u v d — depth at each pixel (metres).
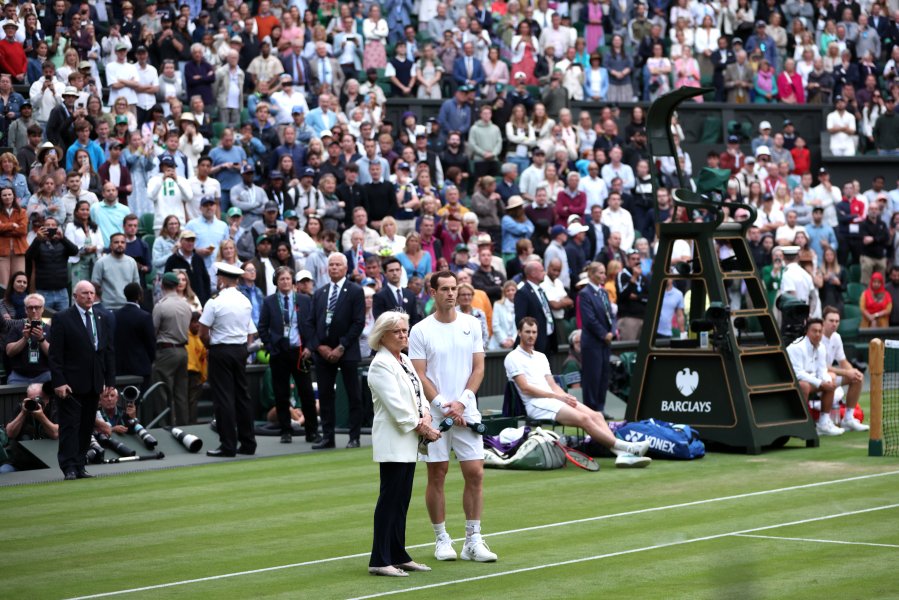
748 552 9.98
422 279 20.64
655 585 8.89
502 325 21.17
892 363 25.75
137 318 17.36
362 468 15.14
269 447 17.19
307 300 17.33
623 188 26.92
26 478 14.79
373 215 23.45
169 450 16.64
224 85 25.34
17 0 24.92
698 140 31.81
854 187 29.53
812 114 33.09
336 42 27.91
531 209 24.86
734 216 26.92
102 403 16.41
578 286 20.50
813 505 12.16
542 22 31.38
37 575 9.54
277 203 22.44
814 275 25.12
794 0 35.03
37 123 22.66
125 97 24.06
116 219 20.70
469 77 28.98
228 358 16.25
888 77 34.59
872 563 9.54
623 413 19.84
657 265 16.62
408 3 30.30
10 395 16.31
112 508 12.63
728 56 32.47
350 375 16.86
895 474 14.16
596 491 13.17
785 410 16.61
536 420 15.33
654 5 33.44
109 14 26.73
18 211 19.97
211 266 20.69
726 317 15.92
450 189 23.73
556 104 28.62
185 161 22.75
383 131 25.30
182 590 8.95
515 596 8.64
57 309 19.22
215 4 27.25
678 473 14.37
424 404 9.59
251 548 10.51
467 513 9.95
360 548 10.47
